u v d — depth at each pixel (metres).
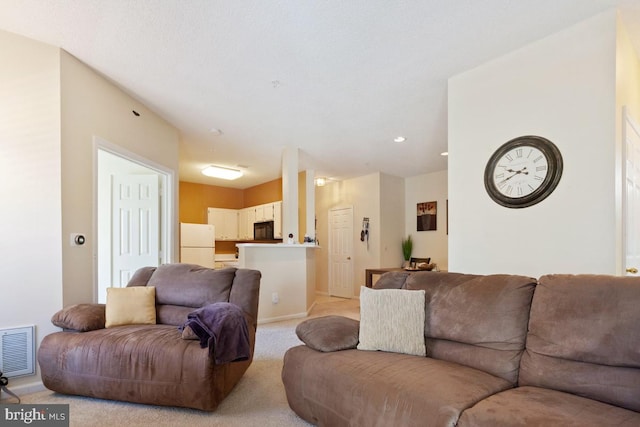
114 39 2.49
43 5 2.13
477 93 2.82
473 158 2.81
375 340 2.06
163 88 3.28
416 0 2.05
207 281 2.86
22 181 2.48
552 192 2.35
